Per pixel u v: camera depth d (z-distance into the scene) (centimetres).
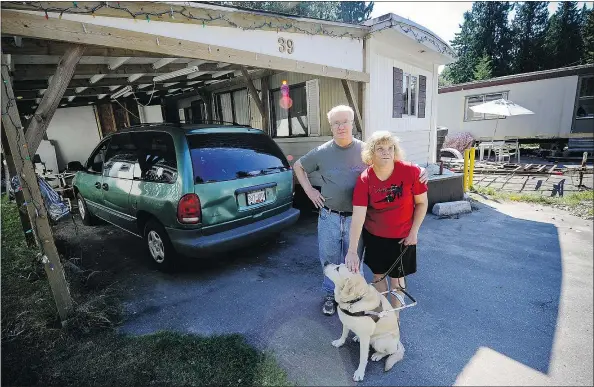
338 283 194
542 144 1358
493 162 1162
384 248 215
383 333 201
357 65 546
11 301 296
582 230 458
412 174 199
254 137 383
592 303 274
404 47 664
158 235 342
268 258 383
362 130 586
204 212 305
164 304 288
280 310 275
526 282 313
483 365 207
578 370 201
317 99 646
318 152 245
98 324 256
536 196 650
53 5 233
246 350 225
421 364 210
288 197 393
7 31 216
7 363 220
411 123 762
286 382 198
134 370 211
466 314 263
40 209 238
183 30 315
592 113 1167
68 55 250
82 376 208
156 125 358
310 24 446
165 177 318
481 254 384
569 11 2762
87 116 983
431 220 528
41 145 903
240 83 802
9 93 219
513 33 3112
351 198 239
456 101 1453
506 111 1046
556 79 1197
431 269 347
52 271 247
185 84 752
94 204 455
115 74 468
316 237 450
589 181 806
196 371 208
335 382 197
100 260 389
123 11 270
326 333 244
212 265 367
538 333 237
